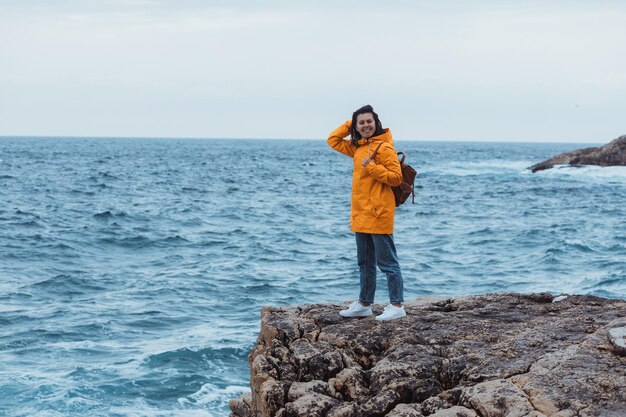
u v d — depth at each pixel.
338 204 41.38
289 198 45.06
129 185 53.31
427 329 6.32
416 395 5.29
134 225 29.62
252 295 16.52
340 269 20.00
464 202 41.53
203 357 11.58
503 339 5.95
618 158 68.31
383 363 5.71
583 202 41.41
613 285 17.23
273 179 64.38
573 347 5.51
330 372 5.80
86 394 9.97
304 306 7.33
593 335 5.66
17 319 13.98
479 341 5.96
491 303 7.25
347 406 5.17
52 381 10.41
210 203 40.53
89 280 18.08
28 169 71.69
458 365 5.55
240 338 12.62
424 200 42.81
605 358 5.26
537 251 22.86
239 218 33.41
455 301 7.36
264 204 40.56
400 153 6.50
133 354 11.76
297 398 5.41
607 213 35.47
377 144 6.35
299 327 6.54
